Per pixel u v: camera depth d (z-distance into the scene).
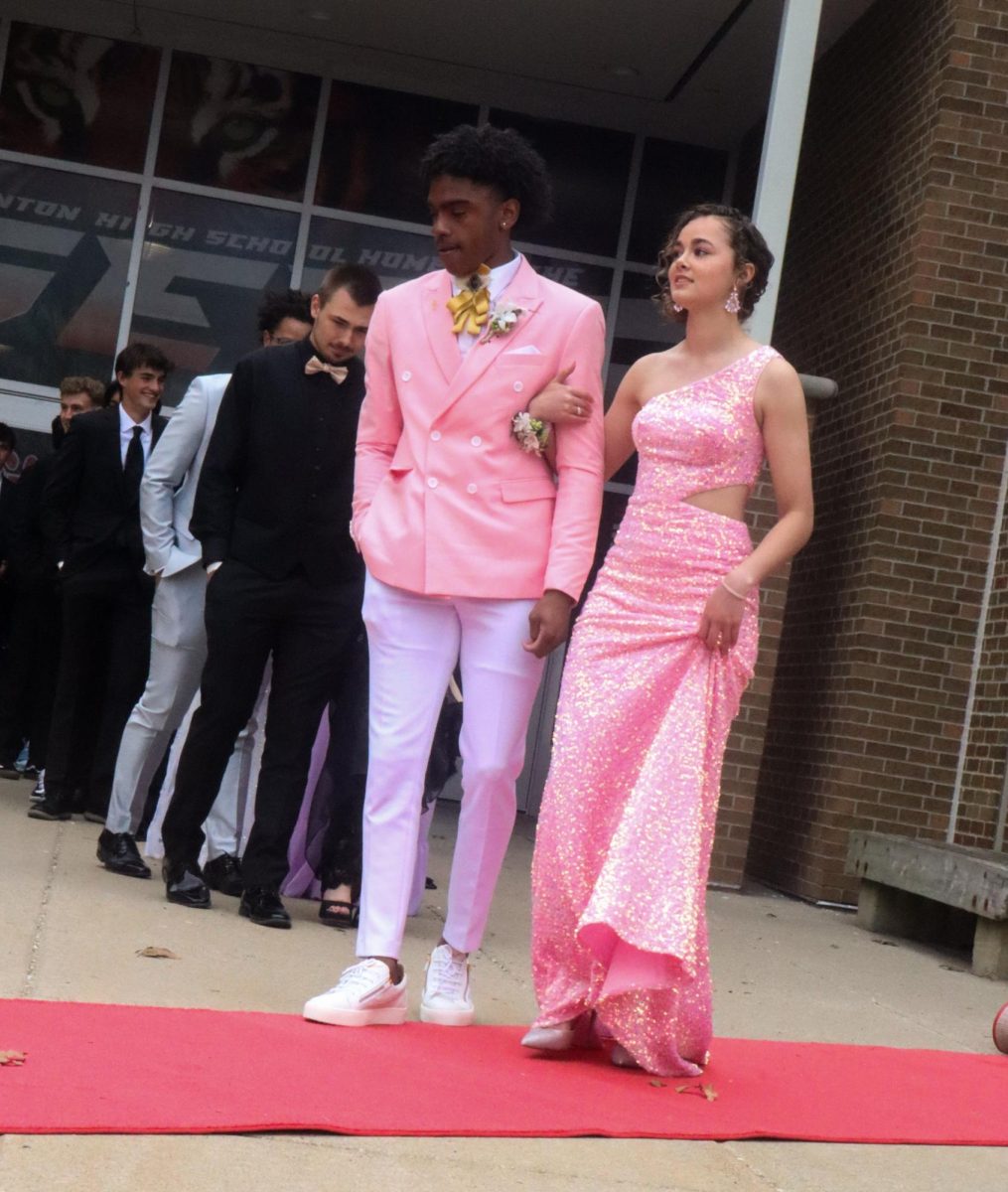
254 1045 3.49
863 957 6.61
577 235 11.80
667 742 3.84
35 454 11.44
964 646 8.45
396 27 10.82
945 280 8.41
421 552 4.04
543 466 4.13
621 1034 3.72
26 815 7.46
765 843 9.25
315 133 11.63
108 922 4.87
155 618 5.95
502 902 6.75
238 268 11.59
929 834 8.42
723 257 4.04
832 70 10.13
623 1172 2.94
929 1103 3.76
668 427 3.98
